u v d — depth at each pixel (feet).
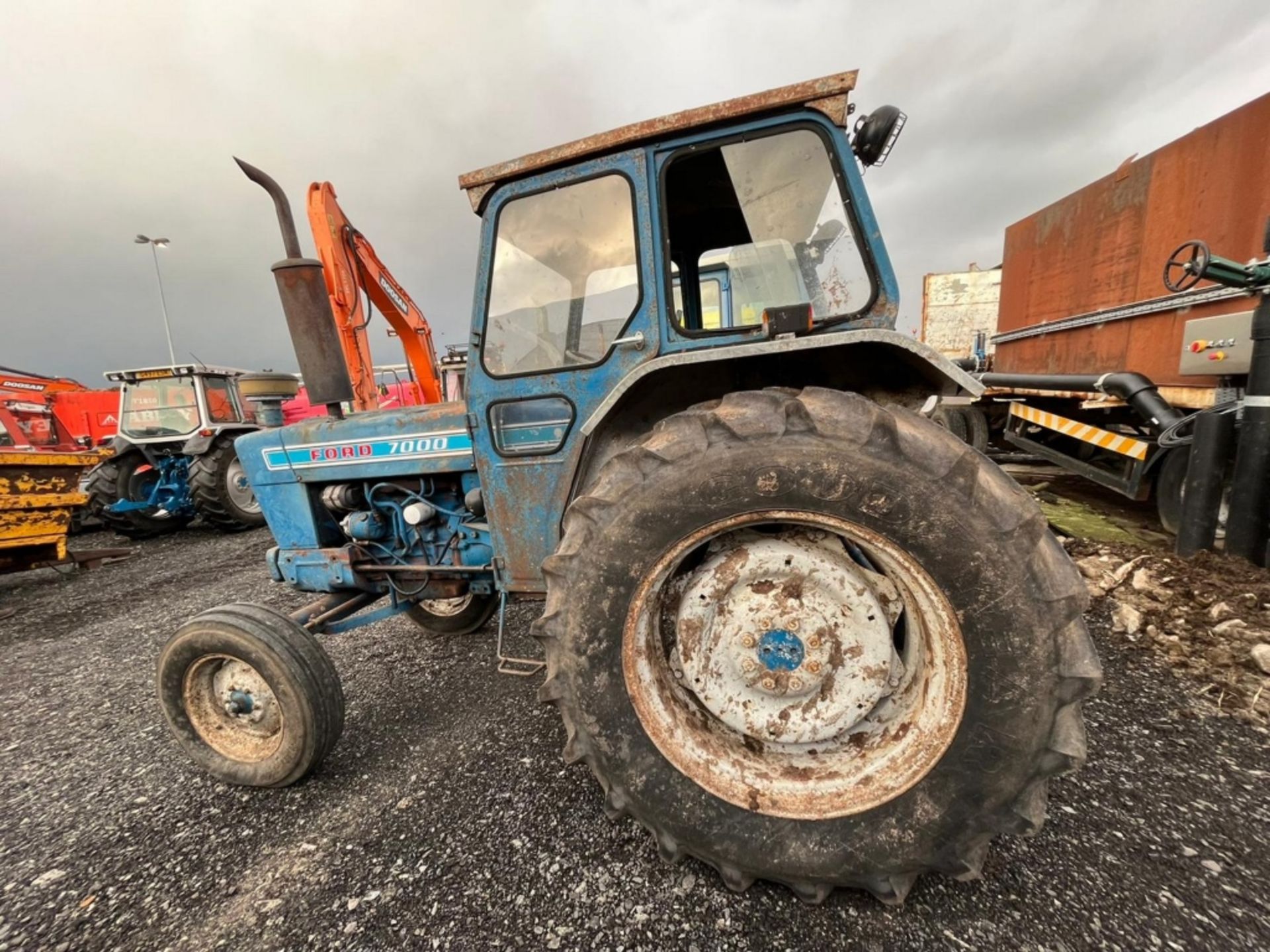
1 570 16.61
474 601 9.78
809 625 4.38
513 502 6.36
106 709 8.86
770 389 4.68
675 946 4.10
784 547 4.46
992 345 20.38
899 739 4.17
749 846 4.21
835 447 3.96
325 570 7.82
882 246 5.23
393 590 7.89
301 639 6.17
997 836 4.84
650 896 4.53
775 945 4.05
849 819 4.08
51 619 14.19
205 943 4.48
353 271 9.17
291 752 5.95
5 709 9.23
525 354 6.23
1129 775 5.50
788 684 4.42
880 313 5.30
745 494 4.10
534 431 6.23
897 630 4.68
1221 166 10.50
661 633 4.85
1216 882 4.32
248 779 6.20
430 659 9.35
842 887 4.49
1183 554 9.78
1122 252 13.33
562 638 4.52
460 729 7.23
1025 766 3.70
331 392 7.64
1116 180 13.57
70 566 19.01
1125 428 13.65
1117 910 4.14
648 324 5.51
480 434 6.33
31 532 17.01
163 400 23.77
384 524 7.80
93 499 22.82
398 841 5.37
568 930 4.30
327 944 4.38
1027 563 3.67
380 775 6.43
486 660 9.14
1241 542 9.02
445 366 15.88
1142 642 7.98
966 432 20.29
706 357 4.94
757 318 5.86
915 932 4.07
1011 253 19.12
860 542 4.06
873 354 5.52
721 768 4.43
